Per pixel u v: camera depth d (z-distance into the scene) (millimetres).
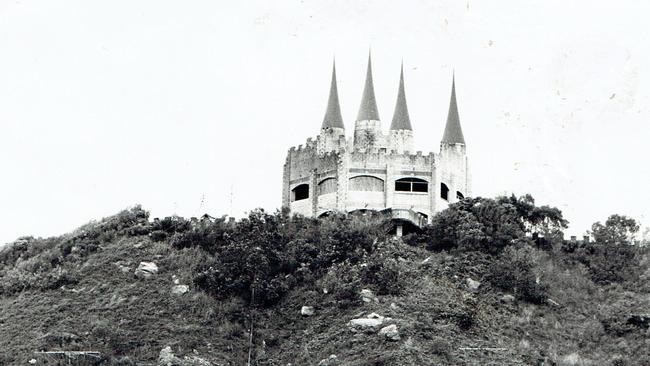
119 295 172750
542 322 167375
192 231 183375
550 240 183875
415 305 166250
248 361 162500
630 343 163250
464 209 183625
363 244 178500
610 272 178750
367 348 158375
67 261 182750
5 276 182000
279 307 171000
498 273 173125
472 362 156250
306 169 198750
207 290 173000
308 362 160000
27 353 160750
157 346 162875
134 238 185250
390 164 194375
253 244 176125
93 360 159125
